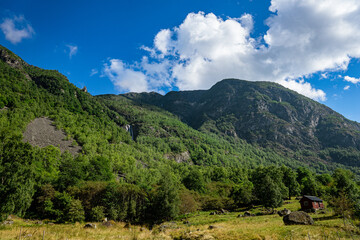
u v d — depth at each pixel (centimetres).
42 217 5541
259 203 8788
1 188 3762
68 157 10075
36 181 6788
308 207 6144
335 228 2919
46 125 14688
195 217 6538
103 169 9556
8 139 4991
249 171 16325
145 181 10131
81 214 5259
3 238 2606
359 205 4319
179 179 13050
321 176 12656
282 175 10419
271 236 2644
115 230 4019
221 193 10569
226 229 3384
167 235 3259
